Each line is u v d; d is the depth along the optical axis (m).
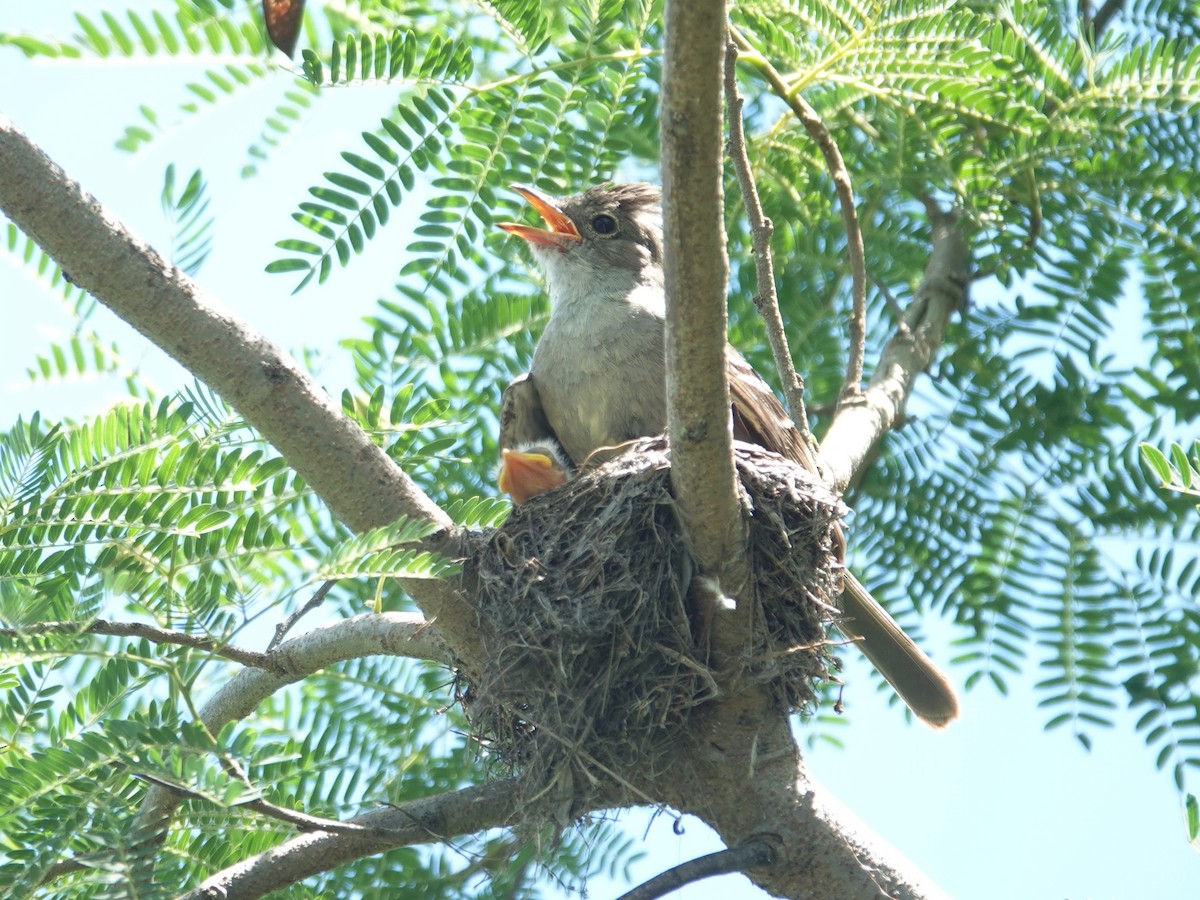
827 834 8.48
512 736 8.58
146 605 7.27
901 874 8.58
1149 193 11.99
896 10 10.69
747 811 8.47
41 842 6.77
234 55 7.95
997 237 12.66
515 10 9.23
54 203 7.28
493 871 9.92
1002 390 12.24
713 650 8.34
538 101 9.72
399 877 10.02
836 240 12.94
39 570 7.50
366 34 8.47
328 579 7.32
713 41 6.26
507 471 10.17
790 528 8.73
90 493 7.35
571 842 10.01
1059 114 11.59
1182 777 10.28
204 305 7.53
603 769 8.18
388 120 8.95
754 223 10.14
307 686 10.59
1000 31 10.89
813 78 11.12
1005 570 11.48
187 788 6.56
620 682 8.33
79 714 7.19
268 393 7.60
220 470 7.55
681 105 6.43
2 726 7.51
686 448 7.64
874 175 12.49
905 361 12.16
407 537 7.10
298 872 8.23
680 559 8.33
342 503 7.88
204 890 8.05
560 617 8.33
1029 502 11.70
